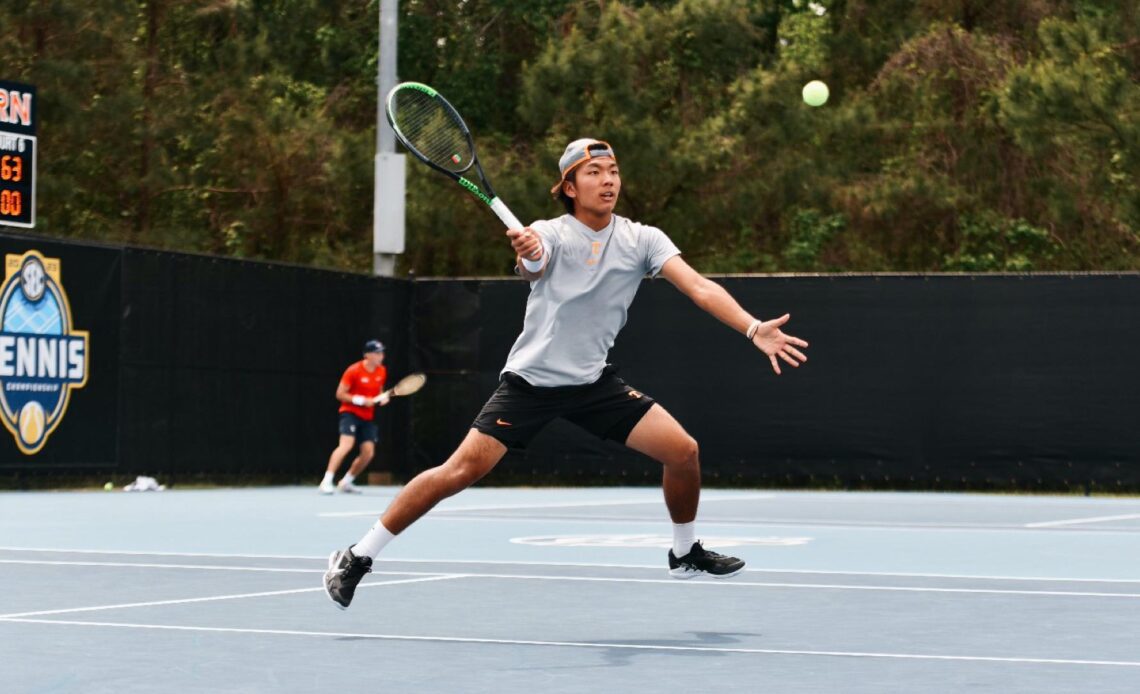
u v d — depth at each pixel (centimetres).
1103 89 3183
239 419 2575
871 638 832
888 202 3666
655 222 3691
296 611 935
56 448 2291
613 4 3778
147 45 3875
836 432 2580
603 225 862
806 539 1547
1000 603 989
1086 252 3691
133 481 2548
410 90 956
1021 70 3306
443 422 2831
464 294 2819
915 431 2547
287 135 3669
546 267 856
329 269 2731
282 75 4228
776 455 2603
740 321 818
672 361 2644
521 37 4600
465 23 4541
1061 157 3584
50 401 2283
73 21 3484
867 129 3822
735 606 970
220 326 2547
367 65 4497
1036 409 2495
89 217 3681
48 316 2280
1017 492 2591
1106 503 2298
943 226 3781
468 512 2006
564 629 864
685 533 920
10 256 2228
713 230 3759
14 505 2081
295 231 3753
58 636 824
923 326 2544
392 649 786
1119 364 2461
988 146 3831
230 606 957
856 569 1224
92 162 3659
